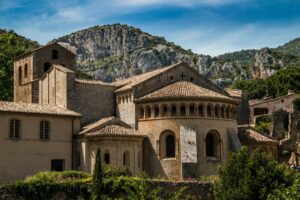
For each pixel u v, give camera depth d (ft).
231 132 244.42
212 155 239.09
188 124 232.32
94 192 168.25
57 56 294.05
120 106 260.21
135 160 227.40
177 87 243.19
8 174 212.02
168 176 230.27
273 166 163.94
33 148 219.82
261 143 258.57
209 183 180.96
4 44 469.98
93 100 259.60
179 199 176.24
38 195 165.68
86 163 223.51
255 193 158.51
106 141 221.87
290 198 129.39
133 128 242.78
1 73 376.07
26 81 292.81
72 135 232.32
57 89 261.65
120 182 171.63
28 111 219.61
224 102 242.37
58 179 175.73
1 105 218.79
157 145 234.38
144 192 159.84
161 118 235.20
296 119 323.37
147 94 247.29
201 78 264.52
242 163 164.96
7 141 213.46
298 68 618.44
